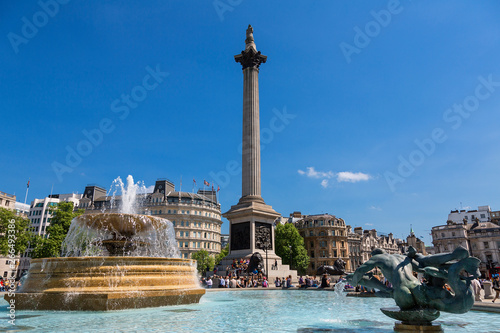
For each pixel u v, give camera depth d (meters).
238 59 44.62
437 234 109.69
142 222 18.28
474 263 6.89
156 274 13.59
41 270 12.99
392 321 9.63
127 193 25.14
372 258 8.23
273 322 9.47
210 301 16.59
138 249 19.55
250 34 45.75
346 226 122.69
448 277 7.01
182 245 101.75
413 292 7.28
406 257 7.95
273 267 34.69
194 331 7.98
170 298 13.59
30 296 12.09
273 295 21.42
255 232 35.81
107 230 19.00
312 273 107.94
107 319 9.86
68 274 12.52
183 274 14.96
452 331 7.72
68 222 54.97
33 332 7.78
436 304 7.09
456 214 124.88
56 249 52.47
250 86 42.44
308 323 9.27
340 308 13.33
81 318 10.05
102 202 110.25
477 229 105.19
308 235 112.06
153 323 9.17
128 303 12.14
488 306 11.91
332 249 109.06
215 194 119.81
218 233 114.19
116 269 12.61
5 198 89.69
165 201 103.88
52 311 11.62
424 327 7.08
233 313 11.50
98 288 12.18
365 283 8.29
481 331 7.70
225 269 35.78
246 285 30.12
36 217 114.38
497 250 99.88
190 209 105.88
